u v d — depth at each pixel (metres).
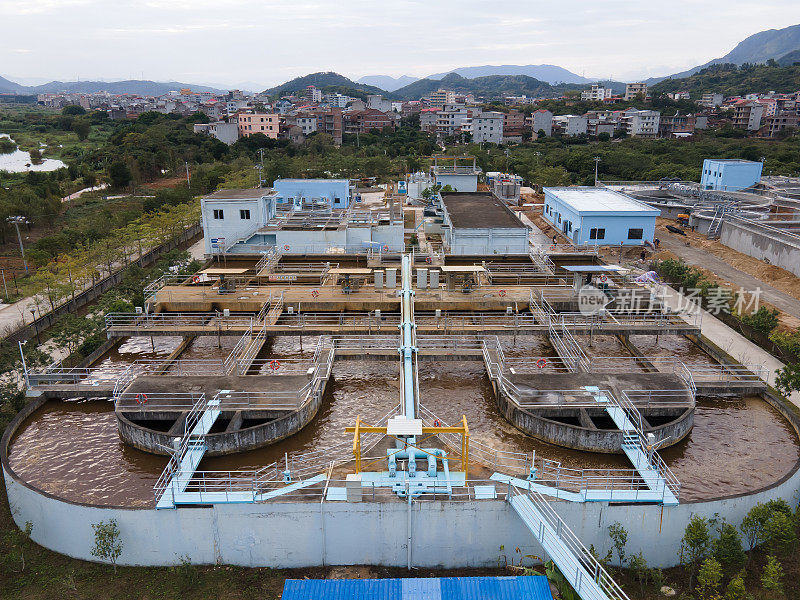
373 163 115.44
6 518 25.00
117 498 24.73
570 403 29.53
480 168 115.19
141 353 39.25
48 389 32.31
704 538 21.08
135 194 106.62
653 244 66.38
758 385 32.88
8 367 32.34
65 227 77.25
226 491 22.69
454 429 23.50
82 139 180.88
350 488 21.88
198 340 41.22
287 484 24.16
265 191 66.69
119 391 31.67
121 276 55.97
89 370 36.19
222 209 60.50
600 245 67.12
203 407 29.25
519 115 192.62
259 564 22.75
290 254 56.19
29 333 41.25
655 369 34.94
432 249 63.06
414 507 22.02
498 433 29.58
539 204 94.38
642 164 115.94
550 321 38.78
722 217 70.06
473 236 55.47
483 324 39.00
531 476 24.58
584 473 25.92
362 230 57.75
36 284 46.03
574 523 22.59
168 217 68.94
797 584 20.98
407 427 23.72
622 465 26.78
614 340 41.38
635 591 21.11
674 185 92.62
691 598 20.28
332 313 42.03
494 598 18.81
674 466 27.17
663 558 22.89
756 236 60.22
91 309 42.47
